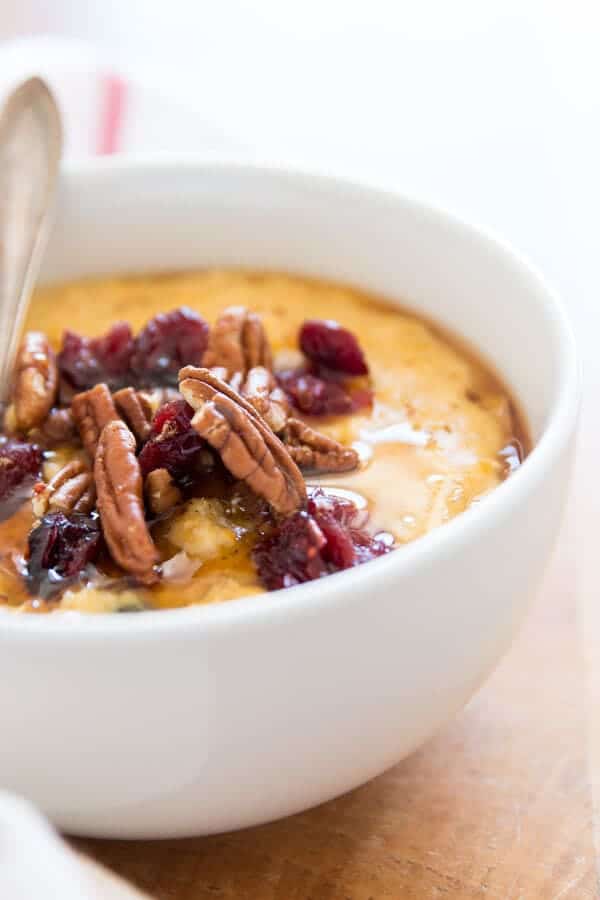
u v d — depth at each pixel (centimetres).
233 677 31
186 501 36
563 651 39
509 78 63
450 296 42
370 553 35
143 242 44
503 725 38
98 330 43
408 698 33
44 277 44
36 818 30
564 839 35
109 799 33
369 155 58
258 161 44
